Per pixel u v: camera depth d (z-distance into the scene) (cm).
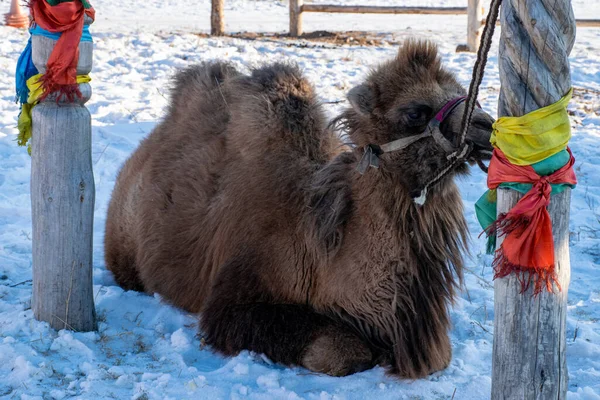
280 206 512
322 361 475
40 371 464
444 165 462
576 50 1809
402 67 482
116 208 657
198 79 640
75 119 512
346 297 486
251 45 1786
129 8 2666
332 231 485
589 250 736
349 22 2388
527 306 367
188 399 440
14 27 1905
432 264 484
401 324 478
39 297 531
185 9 2709
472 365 511
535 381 371
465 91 495
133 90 1293
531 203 351
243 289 510
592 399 452
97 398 438
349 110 502
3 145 1005
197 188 578
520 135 350
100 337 525
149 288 613
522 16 346
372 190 478
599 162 993
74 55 489
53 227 520
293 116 536
